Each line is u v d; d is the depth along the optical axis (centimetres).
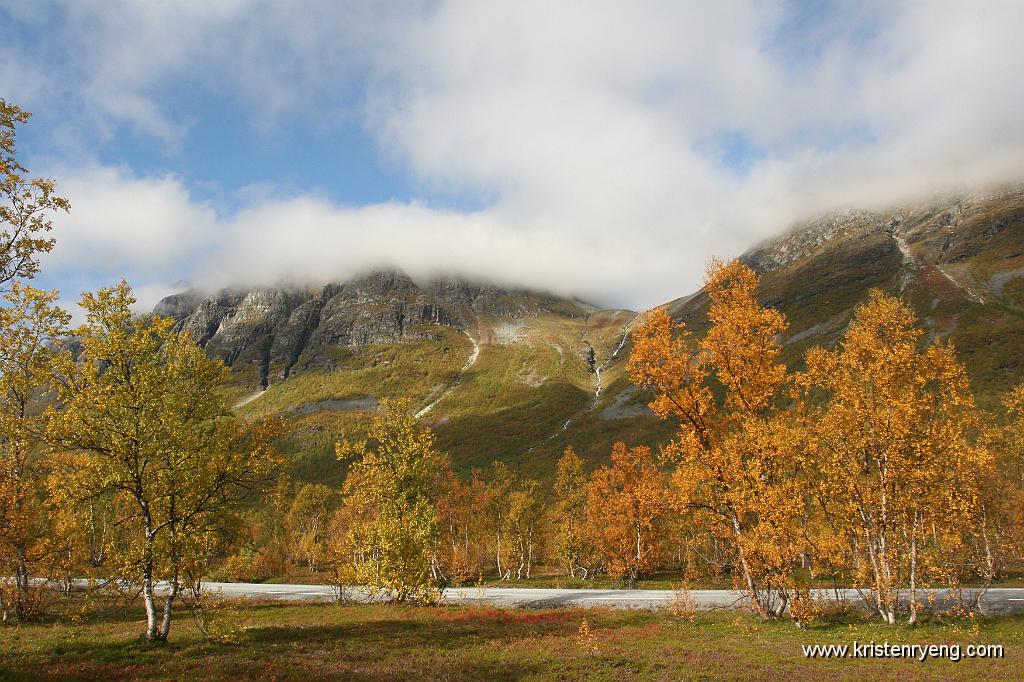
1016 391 3569
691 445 2484
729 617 2678
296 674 1666
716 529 2528
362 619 2781
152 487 1966
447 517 6131
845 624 2320
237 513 2173
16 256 1452
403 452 3634
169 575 2002
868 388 2302
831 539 2342
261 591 4269
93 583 2066
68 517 2016
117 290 1975
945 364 2205
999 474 3022
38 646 1952
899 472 2209
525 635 2373
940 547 2319
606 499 5306
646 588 4538
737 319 2502
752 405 2488
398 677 1677
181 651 1891
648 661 1866
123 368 1967
